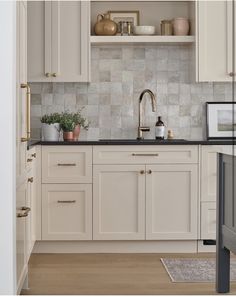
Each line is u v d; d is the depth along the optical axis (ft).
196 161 16.87
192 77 18.57
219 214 13.06
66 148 16.81
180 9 19.12
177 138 18.99
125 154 16.83
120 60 18.92
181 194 16.92
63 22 17.97
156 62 18.98
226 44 18.08
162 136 18.39
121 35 18.44
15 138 10.68
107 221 16.93
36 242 17.11
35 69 17.97
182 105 18.97
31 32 17.95
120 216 16.94
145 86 18.97
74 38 17.98
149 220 16.92
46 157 16.83
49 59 17.94
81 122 18.42
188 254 16.94
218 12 18.03
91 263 15.72
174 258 16.34
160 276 14.32
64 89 18.86
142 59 18.94
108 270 14.90
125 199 16.92
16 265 10.86
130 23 18.57
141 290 13.00
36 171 16.79
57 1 17.94
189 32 18.81
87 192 16.88
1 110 10.31
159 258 16.37
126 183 16.90
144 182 16.87
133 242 17.13
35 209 16.67
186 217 16.96
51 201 16.88
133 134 18.99
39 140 18.34
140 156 16.83
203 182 16.90
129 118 18.95
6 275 10.41
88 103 18.92
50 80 17.95
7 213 10.39
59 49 17.94
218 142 16.81
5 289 10.43
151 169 16.85
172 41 18.15
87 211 16.89
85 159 16.83
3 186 10.36
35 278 14.08
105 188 16.90
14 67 10.50
